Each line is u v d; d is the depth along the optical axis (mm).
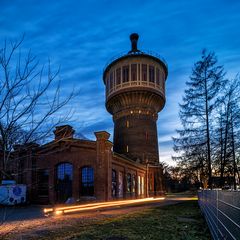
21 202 25141
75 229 11281
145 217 15344
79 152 28125
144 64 48781
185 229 10977
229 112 25234
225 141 24859
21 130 3580
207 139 26016
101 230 10789
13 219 14969
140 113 48031
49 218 15438
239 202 3986
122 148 47625
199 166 26141
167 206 24047
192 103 27406
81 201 24547
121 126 48969
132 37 53125
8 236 9734
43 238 9422
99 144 27188
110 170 27531
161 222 13125
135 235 9664
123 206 25281
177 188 86625
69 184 28141
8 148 3475
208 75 27516
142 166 43188
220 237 6578
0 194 23172
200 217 15172
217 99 26125
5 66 3500
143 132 47312
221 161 24891
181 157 27734
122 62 49469
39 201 28250
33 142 3682
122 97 48531
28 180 28453
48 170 29094
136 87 47094
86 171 27734
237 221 4184
